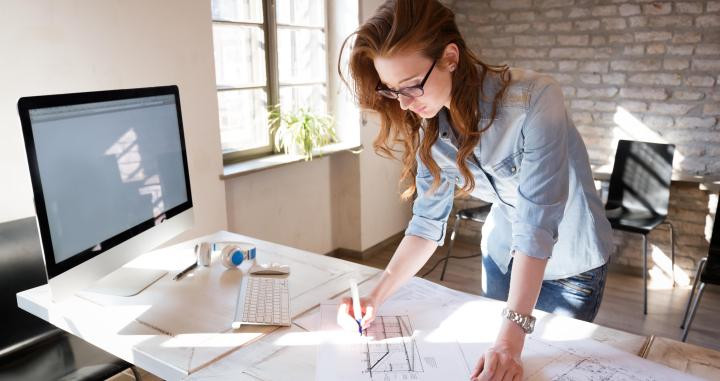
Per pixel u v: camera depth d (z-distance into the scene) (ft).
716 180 9.72
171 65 7.40
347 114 11.23
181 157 4.98
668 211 10.39
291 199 10.49
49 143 3.52
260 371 3.06
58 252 3.59
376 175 11.89
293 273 4.58
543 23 11.32
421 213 4.09
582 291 4.24
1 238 5.00
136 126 4.34
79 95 3.76
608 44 10.71
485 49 12.12
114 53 6.70
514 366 2.88
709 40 9.77
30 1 5.84
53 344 5.10
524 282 3.09
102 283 4.33
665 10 10.05
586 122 11.23
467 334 3.46
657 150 9.91
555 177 3.12
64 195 3.64
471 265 11.48
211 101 8.07
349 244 11.85
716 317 9.08
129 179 4.27
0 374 4.63
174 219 4.88
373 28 3.07
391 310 3.81
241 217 9.43
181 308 3.90
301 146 9.84
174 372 3.12
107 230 4.05
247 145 9.89
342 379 2.95
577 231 4.06
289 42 10.36
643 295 9.96
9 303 4.97
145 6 6.97
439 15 3.05
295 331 3.54
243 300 3.89
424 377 2.97
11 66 5.76
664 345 3.29
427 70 3.07
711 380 2.93
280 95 10.37
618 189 10.37
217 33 8.92
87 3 6.35
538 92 3.26
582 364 3.08
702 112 10.05
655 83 10.39
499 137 3.49
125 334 3.51
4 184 5.83
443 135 3.70
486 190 4.06
